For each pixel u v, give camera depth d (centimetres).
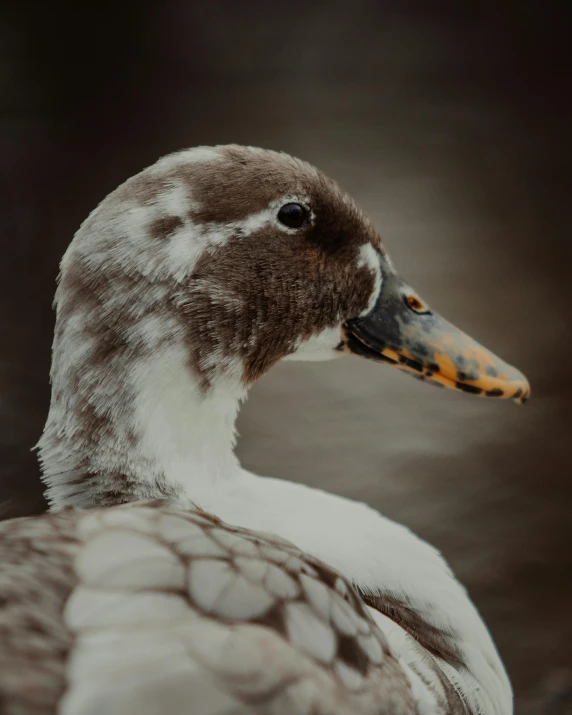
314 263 185
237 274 184
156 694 172
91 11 532
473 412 222
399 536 184
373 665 177
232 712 173
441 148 373
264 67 476
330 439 218
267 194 184
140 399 182
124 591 175
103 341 182
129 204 183
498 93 435
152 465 182
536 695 199
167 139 376
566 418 219
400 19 536
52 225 302
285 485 184
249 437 218
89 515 177
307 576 177
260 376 185
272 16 544
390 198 327
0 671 172
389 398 229
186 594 175
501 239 300
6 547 175
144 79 452
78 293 182
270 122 400
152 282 182
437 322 187
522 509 210
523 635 202
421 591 183
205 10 549
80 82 444
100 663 173
